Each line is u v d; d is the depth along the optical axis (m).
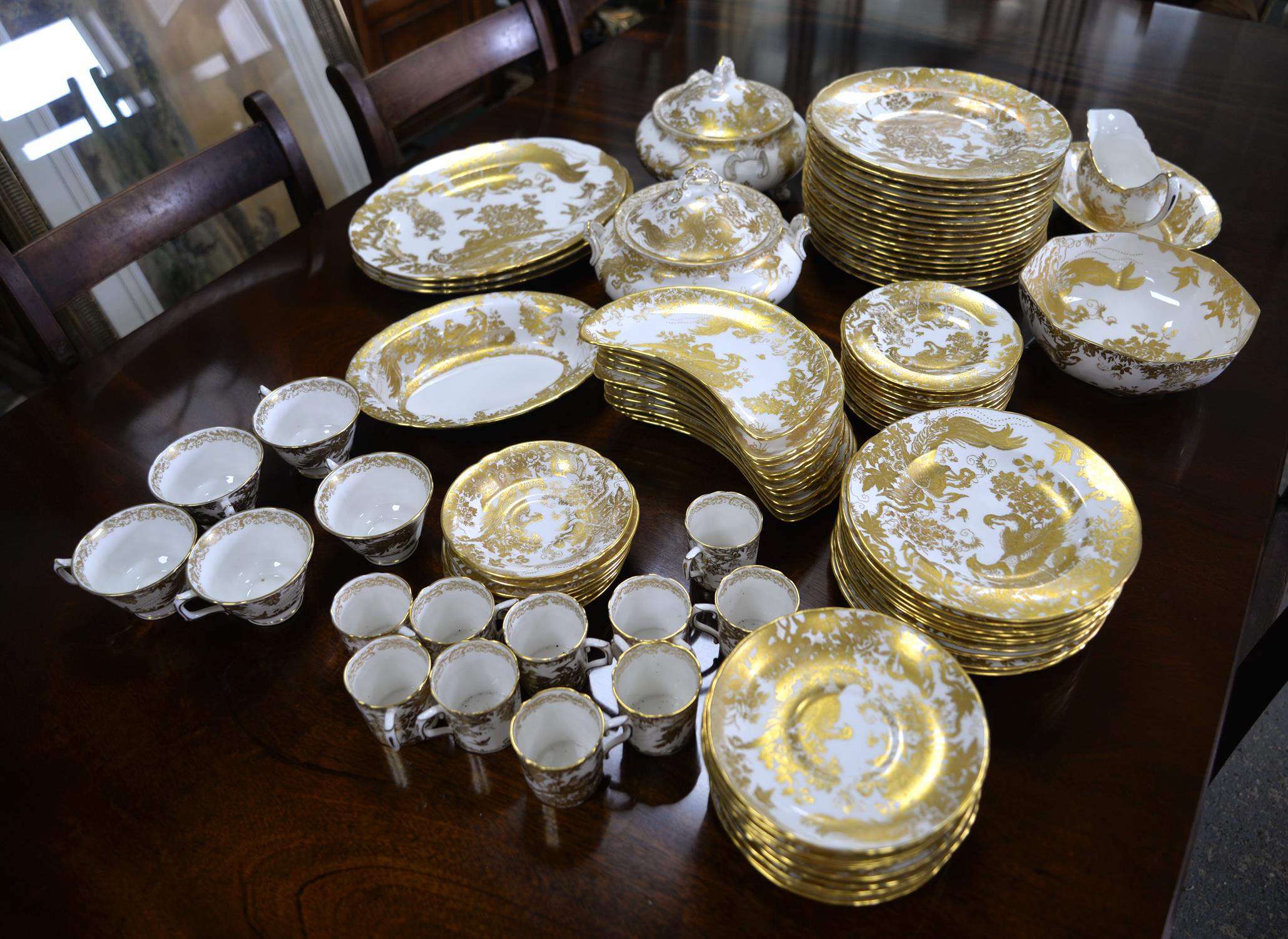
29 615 0.86
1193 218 1.23
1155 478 0.93
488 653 0.72
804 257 1.12
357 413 0.96
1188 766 0.70
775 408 0.87
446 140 1.48
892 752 0.64
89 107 1.88
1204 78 1.55
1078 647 0.76
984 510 0.81
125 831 0.70
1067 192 1.28
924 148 1.16
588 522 0.85
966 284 1.15
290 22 2.20
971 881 0.64
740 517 0.84
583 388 1.08
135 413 1.06
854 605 0.80
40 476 0.99
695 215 1.04
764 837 0.60
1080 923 0.62
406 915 0.64
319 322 1.18
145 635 0.84
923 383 0.92
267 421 0.96
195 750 0.75
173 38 1.98
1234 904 1.42
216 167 1.25
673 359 0.93
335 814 0.70
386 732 0.69
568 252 1.19
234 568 0.85
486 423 0.96
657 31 1.75
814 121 1.15
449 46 1.52
